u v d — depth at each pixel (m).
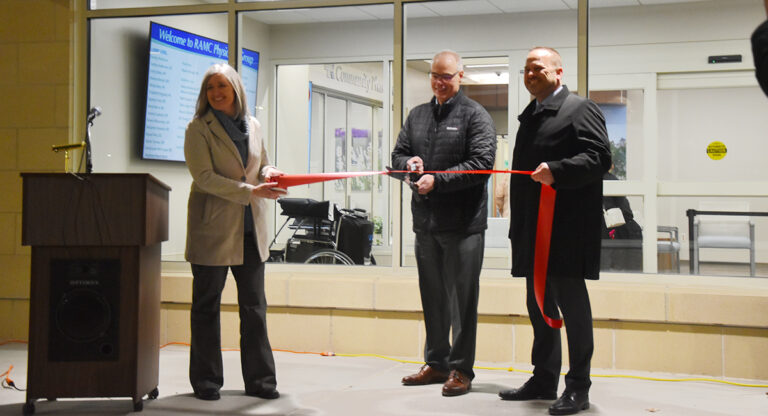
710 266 4.80
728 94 4.91
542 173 3.11
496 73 5.47
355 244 5.35
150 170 5.43
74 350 3.17
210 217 3.39
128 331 3.19
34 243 3.12
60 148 3.32
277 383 3.87
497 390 3.70
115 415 3.17
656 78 5.00
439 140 3.72
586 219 3.22
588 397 3.32
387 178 6.05
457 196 3.65
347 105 6.46
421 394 3.60
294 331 4.75
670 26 4.97
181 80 5.38
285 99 6.25
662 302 4.19
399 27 5.11
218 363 3.53
